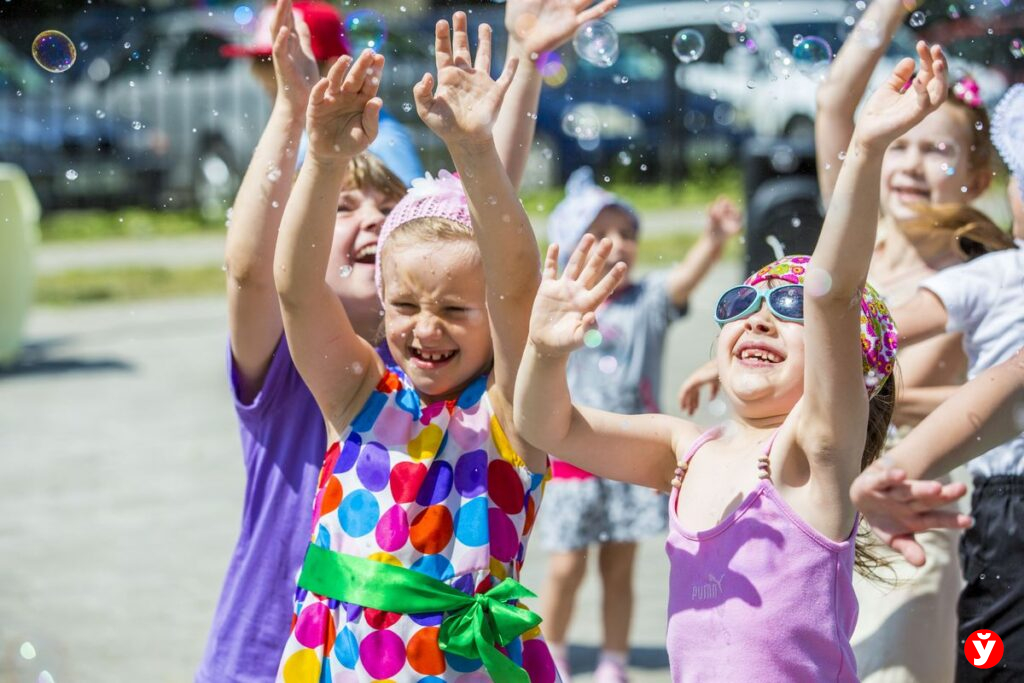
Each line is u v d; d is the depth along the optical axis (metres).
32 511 5.04
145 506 5.11
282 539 2.35
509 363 2.13
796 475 2.05
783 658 1.99
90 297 10.65
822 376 1.96
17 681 3.37
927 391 2.74
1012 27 7.93
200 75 15.60
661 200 13.93
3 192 8.07
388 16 12.99
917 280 2.98
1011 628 2.41
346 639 2.07
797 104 12.28
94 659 3.57
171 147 15.73
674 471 2.29
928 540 2.59
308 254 2.11
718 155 14.63
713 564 2.07
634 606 3.81
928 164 3.12
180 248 13.30
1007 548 2.42
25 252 8.18
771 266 2.24
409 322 2.16
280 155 2.34
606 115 14.77
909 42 8.39
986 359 2.63
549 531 3.62
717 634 2.04
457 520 2.10
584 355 4.08
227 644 2.35
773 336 2.14
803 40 3.26
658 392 4.20
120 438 6.22
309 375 2.20
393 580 2.06
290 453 2.37
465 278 2.13
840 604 2.02
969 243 2.94
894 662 2.50
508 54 2.48
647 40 14.42
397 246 2.15
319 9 2.83
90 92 15.66
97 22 15.66
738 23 3.37
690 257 4.29
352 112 2.04
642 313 4.14
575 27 2.40
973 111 3.20
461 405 2.18
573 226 4.27
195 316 9.78
